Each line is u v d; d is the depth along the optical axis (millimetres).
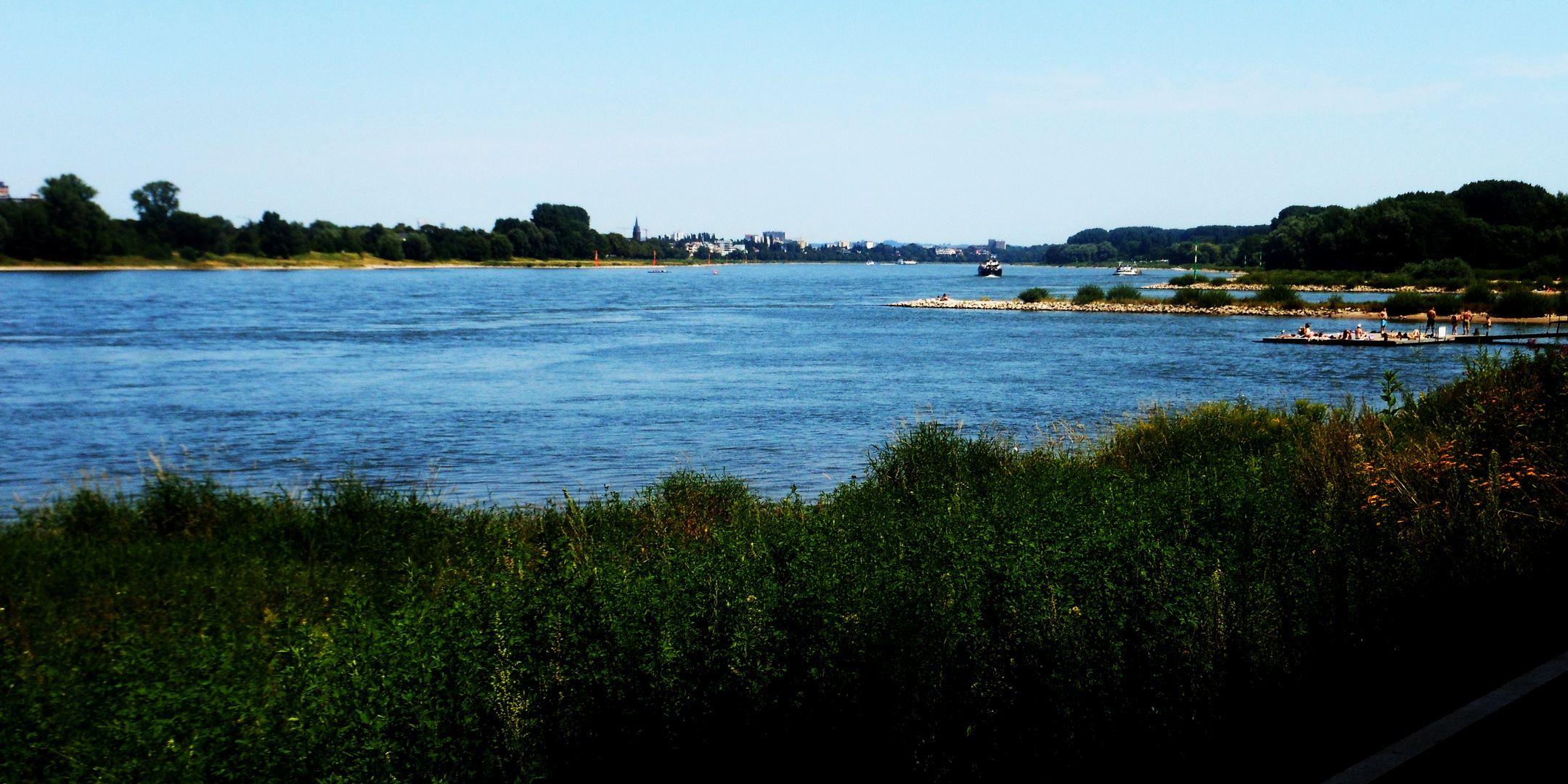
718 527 11141
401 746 5148
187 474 23094
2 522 14273
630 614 6371
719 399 36656
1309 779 5102
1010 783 5309
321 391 38719
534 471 23375
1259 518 8523
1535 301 72500
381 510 13312
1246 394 36125
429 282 175375
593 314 93375
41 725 5660
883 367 48281
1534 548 8016
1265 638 6371
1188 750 5441
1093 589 6531
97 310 89250
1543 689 5945
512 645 5934
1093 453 17469
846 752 5355
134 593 9625
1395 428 14844
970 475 14242
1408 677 6211
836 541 8320
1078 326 76438
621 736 5383
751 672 5676
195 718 5430
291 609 8539
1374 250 146375
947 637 6055
